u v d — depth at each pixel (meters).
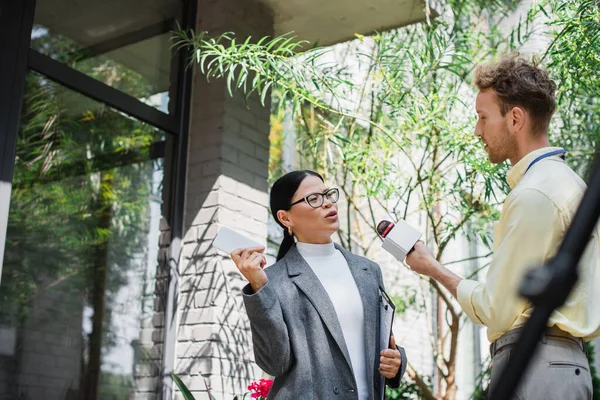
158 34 3.82
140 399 3.37
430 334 4.71
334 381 1.83
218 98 3.84
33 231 3.08
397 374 1.92
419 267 1.67
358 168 3.83
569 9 3.38
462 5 4.16
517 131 1.62
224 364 3.49
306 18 4.21
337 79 3.48
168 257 3.65
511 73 1.63
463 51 3.75
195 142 3.84
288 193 2.07
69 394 3.10
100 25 3.52
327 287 1.95
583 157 3.81
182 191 3.78
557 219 1.49
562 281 0.59
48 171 3.18
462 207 3.91
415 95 3.67
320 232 2.03
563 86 3.40
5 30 3.05
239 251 1.82
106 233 3.37
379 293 2.01
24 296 3.00
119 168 3.49
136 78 3.65
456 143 3.50
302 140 4.36
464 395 6.76
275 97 5.18
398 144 3.61
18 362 2.94
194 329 3.54
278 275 1.97
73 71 3.33
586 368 1.47
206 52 3.38
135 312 3.43
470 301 1.54
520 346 0.62
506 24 4.82
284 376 1.85
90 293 3.26
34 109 3.16
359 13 4.14
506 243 1.50
